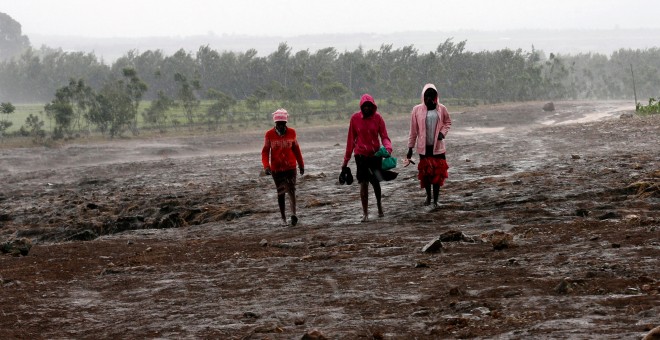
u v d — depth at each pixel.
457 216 17.27
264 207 22.08
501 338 7.07
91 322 9.12
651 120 47.78
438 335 7.48
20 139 82.38
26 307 10.09
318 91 143.75
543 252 11.78
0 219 26.42
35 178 44.56
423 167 18.92
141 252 15.34
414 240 14.17
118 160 63.78
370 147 17.73
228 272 12.19
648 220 14.05
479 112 111.50
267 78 159.38
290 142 18.31
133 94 99.56
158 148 71.62
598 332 6.91
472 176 25.48
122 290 11.14
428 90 18.73
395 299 9.28
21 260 15.05
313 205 21.33
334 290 10.10
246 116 113.56
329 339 7.56
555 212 16.56
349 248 13.74
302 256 13.37
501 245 12.41
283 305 9.44
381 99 149.75
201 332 8.30
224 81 160.88
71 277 12.72
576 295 8.68
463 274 10.47
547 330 7.15
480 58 172.00
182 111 122.56
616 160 26.44
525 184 21.38
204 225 20.12
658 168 23.16
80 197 30.80
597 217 15.45
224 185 29.78
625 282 9.12
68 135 86.12
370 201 21.17
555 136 42.81
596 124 49.16
